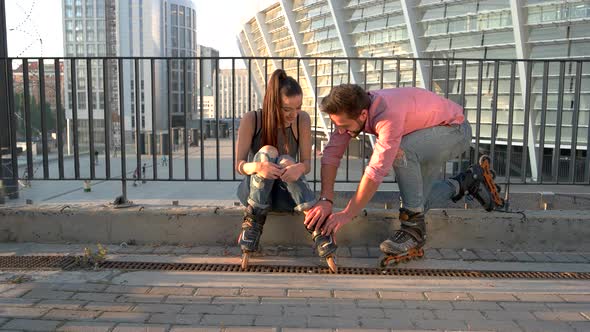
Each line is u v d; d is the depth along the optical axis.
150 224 3.84
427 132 3.20
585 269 3.37
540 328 2.45
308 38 31.48
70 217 3.86
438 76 11.77
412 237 3.31
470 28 20.12
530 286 3.05
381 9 24.12
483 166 3.78
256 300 2.79
